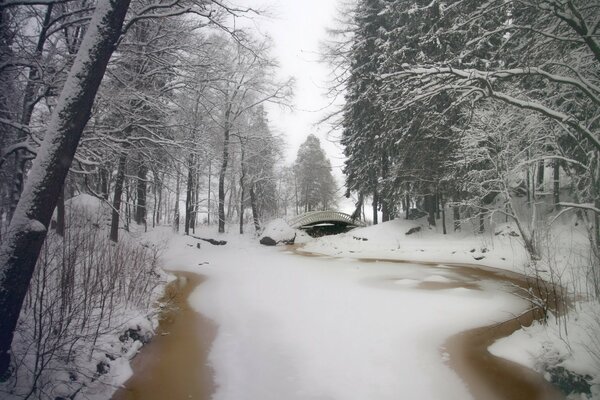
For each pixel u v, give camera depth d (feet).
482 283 38.96
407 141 65.92
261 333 25.04
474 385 17.95
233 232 104.17
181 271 50.11
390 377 18.76
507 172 52.65
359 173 93.04
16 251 14.61
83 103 16.16
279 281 40.96
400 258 58.65
